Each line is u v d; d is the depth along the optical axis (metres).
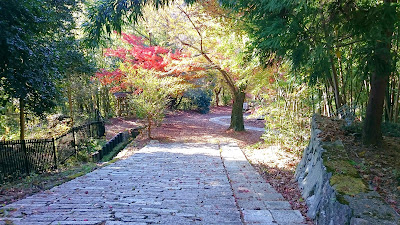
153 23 11.28
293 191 4.42
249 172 6.15
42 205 3.59
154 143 11.35
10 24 5.36
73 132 8.52
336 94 5.85
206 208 3.48
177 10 10.44
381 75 3.58
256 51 4.90
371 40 3.37
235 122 13.46
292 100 7.88
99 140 10.59
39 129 9.45
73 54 8.22
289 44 3.74
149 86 11.91
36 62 5.78
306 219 3.17
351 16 3.58
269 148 9.24
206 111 24.81
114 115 19.12
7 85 5.75
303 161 5.20
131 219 3.02
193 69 12.38
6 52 5.23
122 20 5.57
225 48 9.77
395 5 3.29
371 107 4.34
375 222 2.12
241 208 3.55
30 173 6.18
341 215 2.44
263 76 8.55
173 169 6.61
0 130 9.09
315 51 3.52
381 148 4.27
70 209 3.41
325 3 3.56
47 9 6.65
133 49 14.32
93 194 4.26
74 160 8.05
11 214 3.19
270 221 3.07
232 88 12.97
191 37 11.52
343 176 3.05
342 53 5.11
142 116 12.24
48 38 6.81
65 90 11.68
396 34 3.68
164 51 14.44
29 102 6.65
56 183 5.31
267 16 3.88
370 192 2.67
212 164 7.27
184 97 23.42
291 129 7.82
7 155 6.00
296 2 3.21
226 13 7.62
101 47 15.21
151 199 3.93
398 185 3.27
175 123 17.14
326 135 4.61
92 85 13.89
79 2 8.68
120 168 6.77
